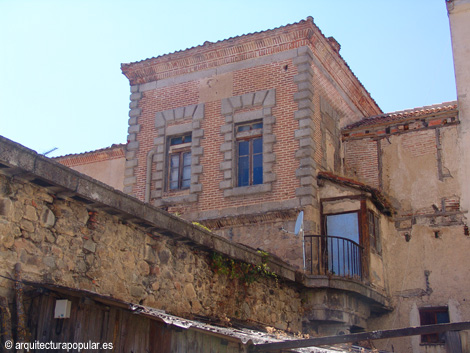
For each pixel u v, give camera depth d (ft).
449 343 27.02
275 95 59.82
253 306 42.68
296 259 53.78
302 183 55.88
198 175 60.95
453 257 56.39
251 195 57.82
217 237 38.70
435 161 59.57
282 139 58.18
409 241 58.49
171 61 65.72
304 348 31.09
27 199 27.58
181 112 63.93
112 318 28.58
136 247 33.68
